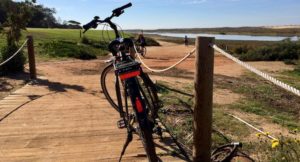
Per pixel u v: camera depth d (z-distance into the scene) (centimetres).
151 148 150
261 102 529
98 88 444
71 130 264
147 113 159
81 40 1462
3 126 274
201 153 169
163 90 477
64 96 390
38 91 417
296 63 1242
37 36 1569
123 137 247
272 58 1400
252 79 790
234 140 294
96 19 206
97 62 823
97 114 311
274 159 207
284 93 625
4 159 209
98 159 208
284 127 378
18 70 569
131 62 168
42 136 250
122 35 211
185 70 858
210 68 161
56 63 759
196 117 167
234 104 479
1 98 389
